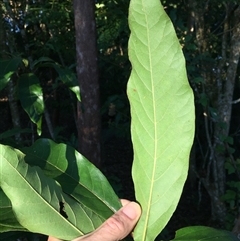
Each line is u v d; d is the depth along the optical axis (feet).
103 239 1.32
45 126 9.91
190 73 6.37
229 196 6.45
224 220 7.39
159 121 1.23
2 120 11.80
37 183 1.31
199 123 8.11
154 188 1.28
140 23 1.15
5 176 1.25
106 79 8.07
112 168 10.44
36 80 2.83
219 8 8.27
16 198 1.26
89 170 1.58
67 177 1.59
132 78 1.20
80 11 4.00
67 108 9.43
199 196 8.07
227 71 7.16
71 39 6.89
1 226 1.36
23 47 5.91
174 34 1.15
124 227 1.31
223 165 7.50
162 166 1.26
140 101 1.21
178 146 1.23
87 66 4.14
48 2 6.79
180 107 1.20
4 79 2.60
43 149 1.64
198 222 8.15
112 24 7.24
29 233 2.11
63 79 3.03
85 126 4.32
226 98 7.18
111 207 1.52
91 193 1.55
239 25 6.89
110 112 6.81
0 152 1.26
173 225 8.11
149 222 1.30
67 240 1.34
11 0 5.72
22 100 2.78
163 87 1.19
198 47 7.18
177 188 1.26
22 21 5.97
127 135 7.05
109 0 6.88
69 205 1.39
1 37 3.98
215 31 8.29
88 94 4.21
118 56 7.40
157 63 1.18
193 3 7.22
